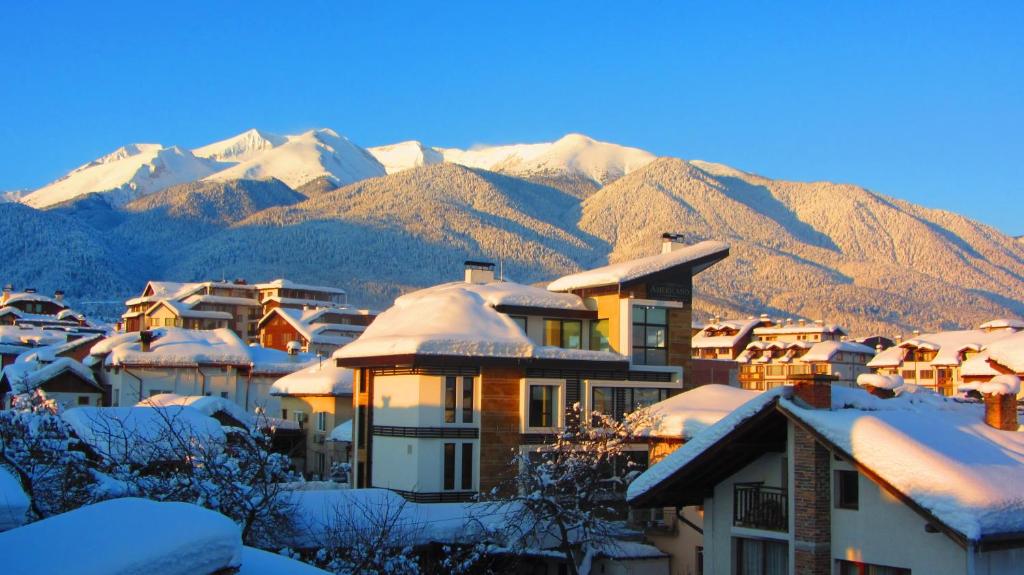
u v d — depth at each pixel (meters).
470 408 45.94
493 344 46.03
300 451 69.94
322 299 170.88
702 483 26.17
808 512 23.09
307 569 13.39
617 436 42.31
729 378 68.12
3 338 111.19
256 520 25.89
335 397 68.50
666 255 52.53
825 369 23.41
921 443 21.70
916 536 21.50
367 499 36.12
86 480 24.39
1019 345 48.69
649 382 50.06
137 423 37.00
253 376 79.00
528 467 42.28
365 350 47.22
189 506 11.57
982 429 24.55
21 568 10.13
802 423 22.91
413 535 34.41
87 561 10.20
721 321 156.75
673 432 41.03
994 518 19.72
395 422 46.25
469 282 55.47
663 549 39.06
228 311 158.12
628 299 50.06
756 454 25.33
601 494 41.06
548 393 47.50
